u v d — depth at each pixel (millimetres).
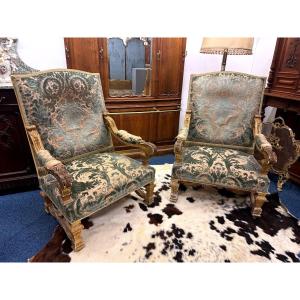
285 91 1986
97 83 1597
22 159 1738
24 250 1313
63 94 1404
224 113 1773
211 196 1836
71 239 1297
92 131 1567
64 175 1097
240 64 2684
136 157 2475
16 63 1725
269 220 1597
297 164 2023
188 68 2494
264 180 1474
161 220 1555
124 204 1698
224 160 1576
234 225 1539
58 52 1977
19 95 1243
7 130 1623
